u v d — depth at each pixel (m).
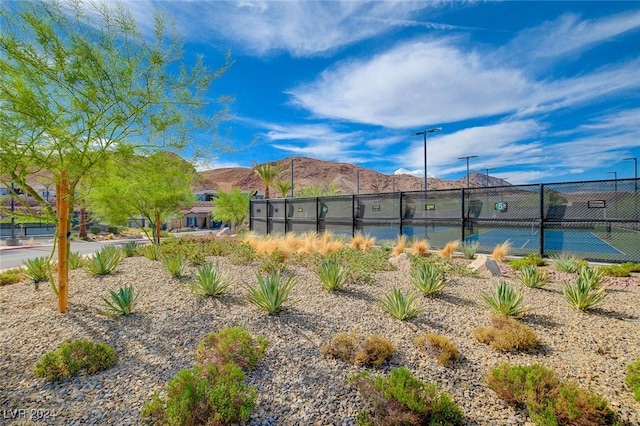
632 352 3.89
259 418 2.75
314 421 2.72
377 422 2.62
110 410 2.87
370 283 7.07
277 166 36.41
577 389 2.79
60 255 5.15
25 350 3.95
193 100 5.50
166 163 5.88
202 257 9.04
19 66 4.29
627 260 9.35
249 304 5.58
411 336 4.40
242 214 30.64
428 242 12.88
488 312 5.31
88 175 5.44
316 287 6.70
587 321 4.89
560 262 8.87
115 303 5.64
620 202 9.58
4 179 4.91
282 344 4.13
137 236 32.78
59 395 3.09
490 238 12.34
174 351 3.99
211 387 2.86
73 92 4.59
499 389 3.04
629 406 2.84
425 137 24.34
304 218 18.39
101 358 3.60
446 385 3.25
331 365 3.63
